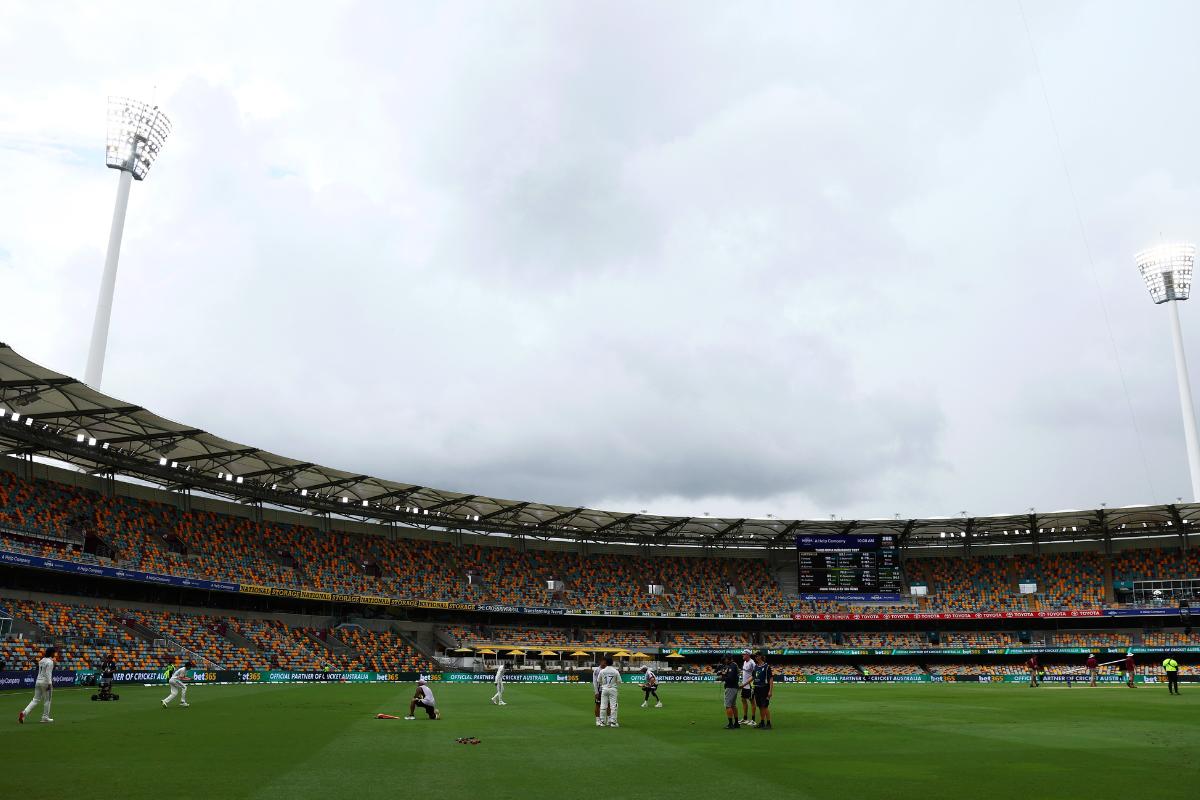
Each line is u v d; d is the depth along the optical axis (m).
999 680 78.00
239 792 14.09
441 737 23.38
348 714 31.89
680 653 90.81
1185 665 85.75
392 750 20.09
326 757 18.64
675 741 22.59
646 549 104.44
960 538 100.94
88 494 70.69
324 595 78.06
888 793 14.34
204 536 77.19
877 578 90.62
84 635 59.00
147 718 29.11
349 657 75.94
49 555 58.59
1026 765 17.80
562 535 97.50
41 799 13.38
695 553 105.88
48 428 61.34
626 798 13.80
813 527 97.50
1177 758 19.06
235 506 83.25
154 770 16.47
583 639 92.06
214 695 45.25
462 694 50.62
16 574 61.84
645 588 99.50
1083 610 90.44
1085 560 98.94
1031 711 35.31
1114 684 71.25
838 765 17.70
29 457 67.38
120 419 60.78
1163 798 13.83
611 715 27.53
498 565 96.50
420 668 78.00
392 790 14.41
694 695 51.56
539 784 15.13
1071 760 18.62
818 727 27.28
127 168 91.94
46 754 18.84
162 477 72.38
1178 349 109.38
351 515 85.88
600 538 99.00
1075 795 14.09
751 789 14.71
